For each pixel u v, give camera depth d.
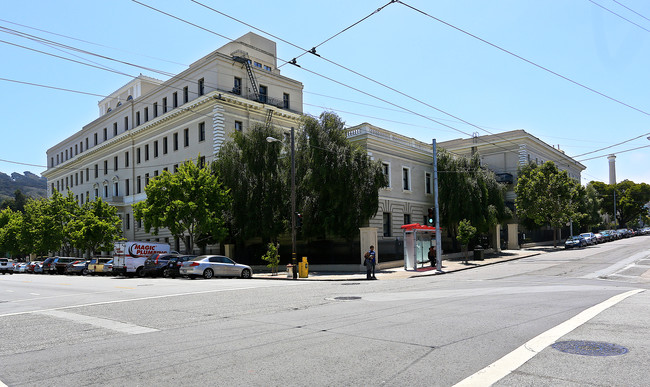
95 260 39.06
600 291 13.85
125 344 7.72
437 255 26.78
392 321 9.23
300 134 31.25
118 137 50.91
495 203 40.69
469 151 56.06
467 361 6.11
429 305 11.52
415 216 38.50
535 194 45.66
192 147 40.88
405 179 38.38
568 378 5.30
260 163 32.28
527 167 49.06
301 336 7.96
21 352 7.37
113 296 15.73
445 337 7.60
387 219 35.81
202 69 40.84
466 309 10.63
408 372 5.69
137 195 48.66
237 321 9.76
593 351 6.45
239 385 5.34
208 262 25.81
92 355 7.00
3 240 57.84
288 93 46.19
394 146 36.69
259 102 41.00
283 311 11.12
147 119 48.19
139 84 53.03
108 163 54.78
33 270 48.62
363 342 7.38
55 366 6.42
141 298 14.72
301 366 6.06
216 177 33.56
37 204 53.19
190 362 6.40
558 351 6.49
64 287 21.28
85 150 60.66
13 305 14.10
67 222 50.91
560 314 9.60
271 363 6.25
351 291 15.88
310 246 32.06
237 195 32.53
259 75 43.25
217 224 32.50
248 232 31.92
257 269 33.78
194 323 9.66
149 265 30.70
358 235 29.62
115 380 5.66
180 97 43.22
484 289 15.52
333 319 9.69
